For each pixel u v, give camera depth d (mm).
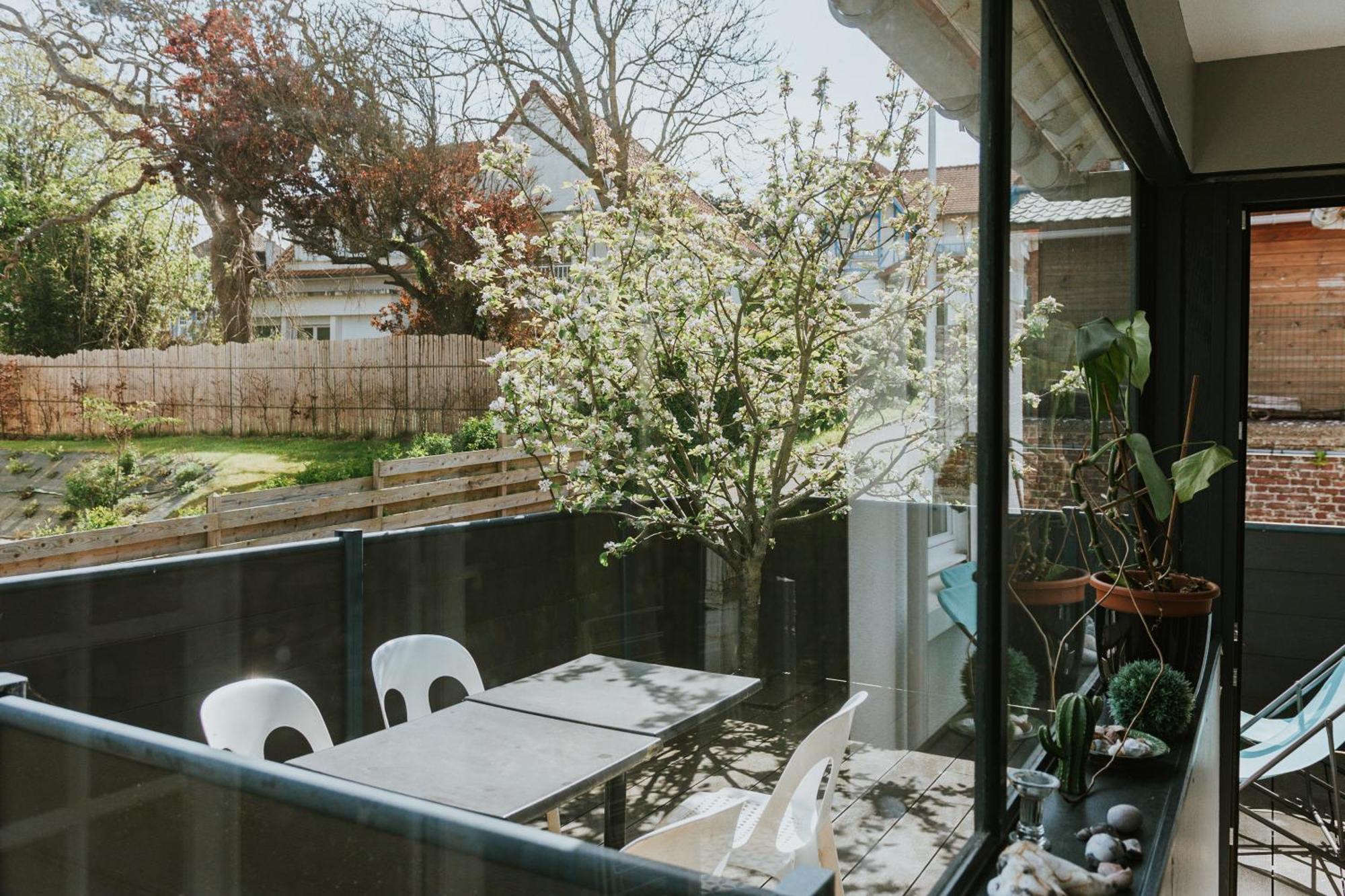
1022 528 1600
